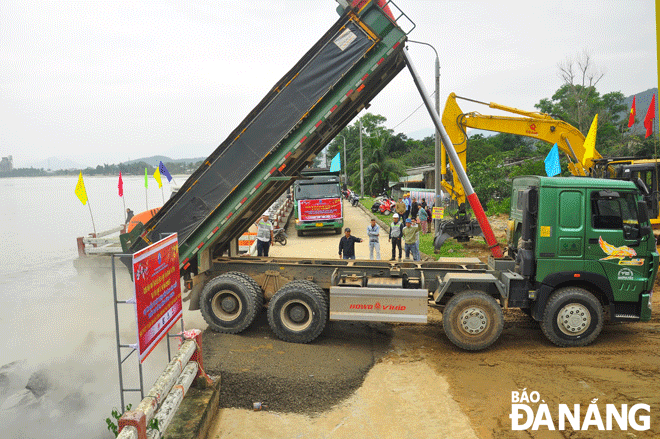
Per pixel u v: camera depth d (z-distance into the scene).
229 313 8.09
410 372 6.57
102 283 13.13
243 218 9.50
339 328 8.52
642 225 7.14
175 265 5.12
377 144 50.84
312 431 5.12
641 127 46.09
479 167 29.14
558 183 7.19
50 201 85.19
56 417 5.65
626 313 7.33
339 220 22.64
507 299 7.37
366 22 7.81
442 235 15.71
